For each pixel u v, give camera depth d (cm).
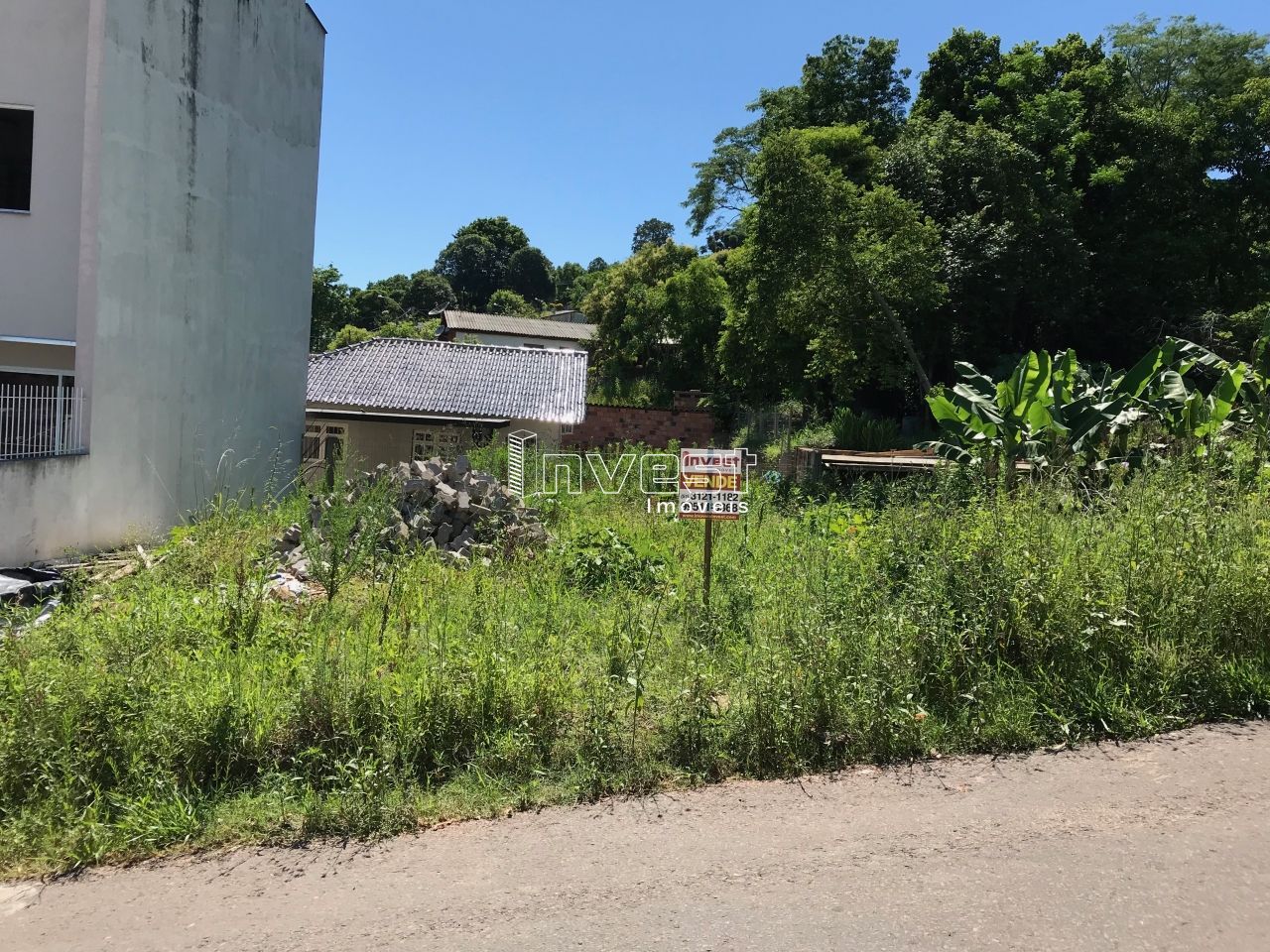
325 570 543
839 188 1555
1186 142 2030
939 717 390
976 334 1886
